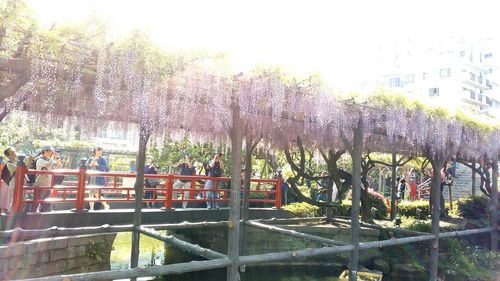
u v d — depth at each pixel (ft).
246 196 24.27
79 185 22.09
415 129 18.53
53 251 19.92
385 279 25.58
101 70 9.91
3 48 8.97
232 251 13.75
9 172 20.18
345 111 16.35
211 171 29.12
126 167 46.98
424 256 26.25
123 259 28.40
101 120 16.57
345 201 35.78
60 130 15.83
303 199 25.59
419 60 133.59
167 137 19.43
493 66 147.02
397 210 36.42
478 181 48.80
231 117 13.84
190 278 26.09
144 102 11.79
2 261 17.78
